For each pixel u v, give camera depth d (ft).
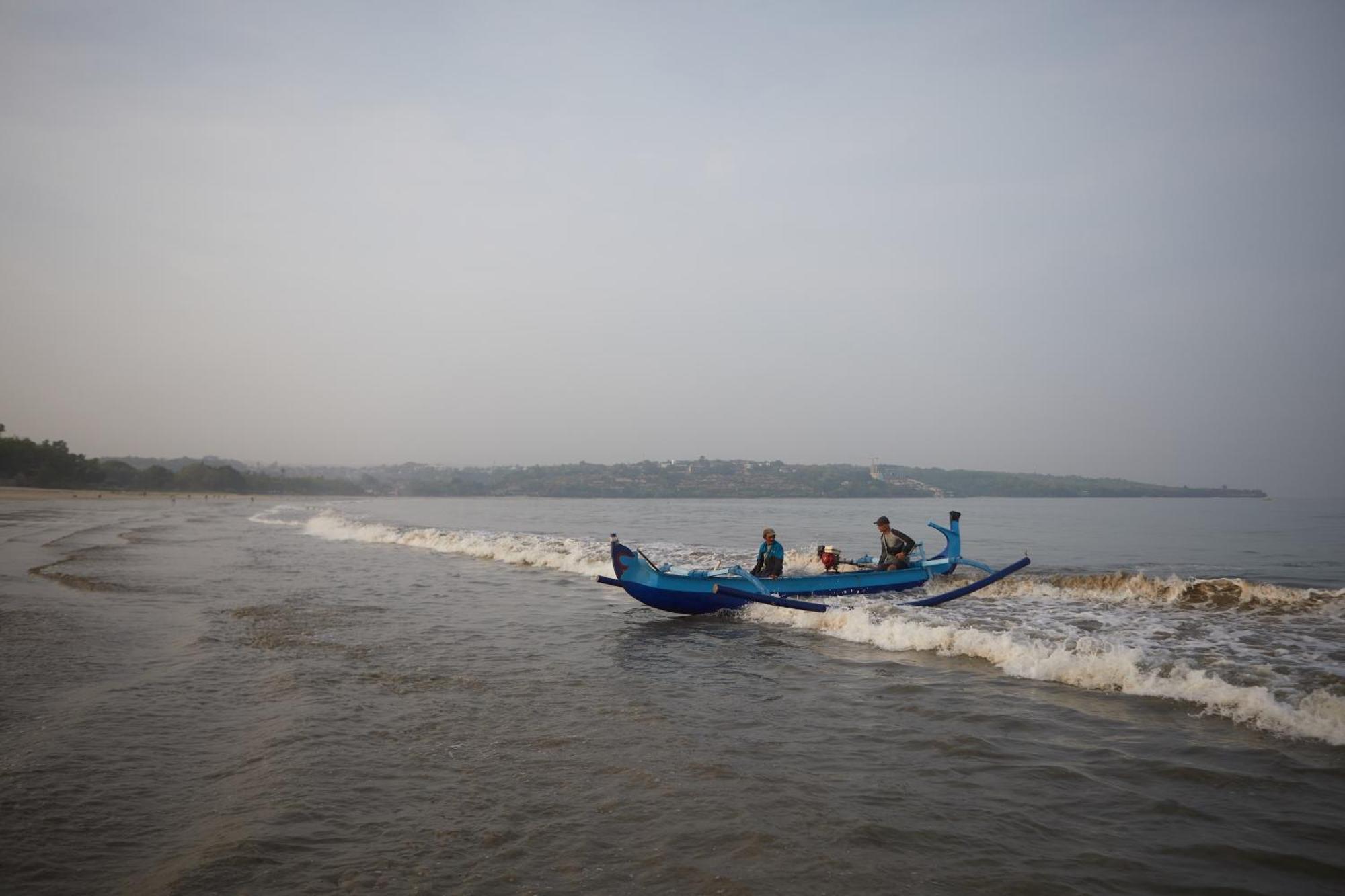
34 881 14.99
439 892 14.61
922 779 20.65
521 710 26.99
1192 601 49.32
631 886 14.90
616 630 43.62
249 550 94.58
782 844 16.75
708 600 48.06
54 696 28.30
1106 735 24.16
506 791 19.66
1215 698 26.89
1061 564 77.41
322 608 48.60
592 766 21.56
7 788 19.72
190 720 25.54
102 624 42.50
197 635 39.40
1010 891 14.78
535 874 15.33
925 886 14.97
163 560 79.51
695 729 24.98
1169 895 14.71
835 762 21.91
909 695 29.17
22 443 449.48
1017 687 30.22
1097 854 16.34
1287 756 22.07
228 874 15.17
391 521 183.42
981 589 55.21
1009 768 21.40
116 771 20.95
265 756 22.00
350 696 28.55
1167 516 232.12
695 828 17.52
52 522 156.97
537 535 121.29
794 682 31.53
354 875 15.23
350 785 19.95
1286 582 60.54
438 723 25.36
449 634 41.19
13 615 45.19
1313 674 30.40
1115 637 38.17
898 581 53.72
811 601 46.75
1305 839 17.01
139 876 15.23
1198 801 19.11
